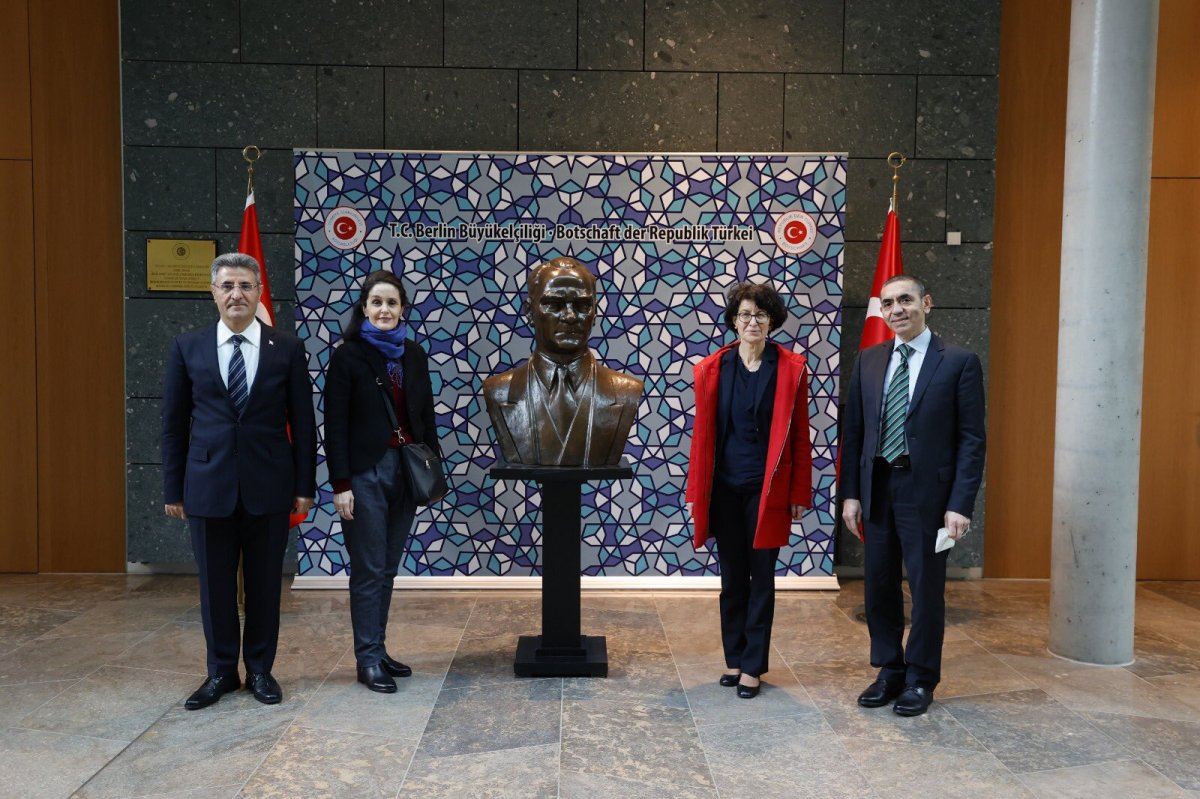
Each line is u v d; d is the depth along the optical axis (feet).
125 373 16.99
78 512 17.30
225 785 8.79
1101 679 12.07
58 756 9.43
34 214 16.89
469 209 16.01
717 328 16.17
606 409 11.71
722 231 16.07
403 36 16.76
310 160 15.83
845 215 16.75
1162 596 16.62
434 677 11.87
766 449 11.03
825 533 16.40
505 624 14.32
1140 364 12.73
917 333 10.78
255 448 10.59
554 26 16.83
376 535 11.47
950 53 16.96
